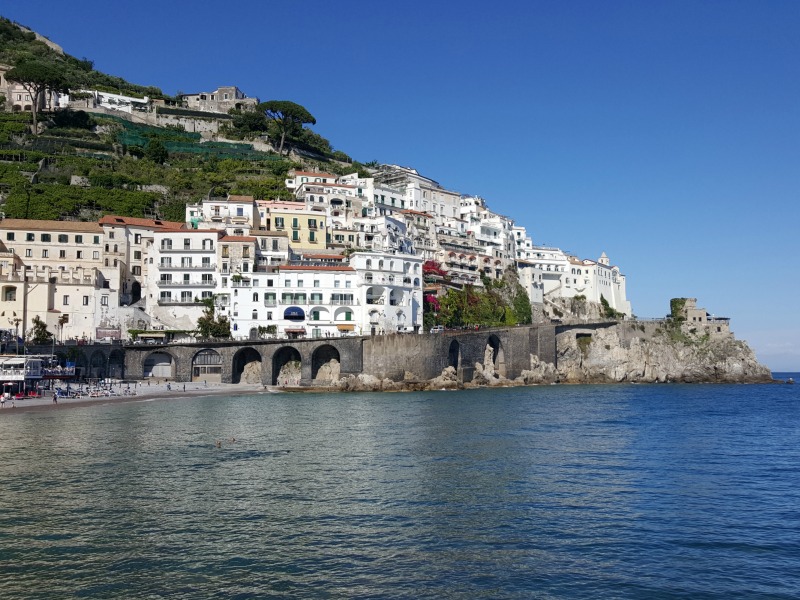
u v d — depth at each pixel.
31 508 40.81
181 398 118.38
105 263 148.62
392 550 33.62
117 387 123.94
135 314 140.50
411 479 49.22
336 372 141.12
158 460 56.47
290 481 48.34
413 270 160.25
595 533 36.69
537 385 167.88
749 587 29.62
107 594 28.47
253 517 39.00
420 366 142.62
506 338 166.12
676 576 30.77
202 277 148.00
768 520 39.50
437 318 170.25
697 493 45.97
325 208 186.12
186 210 175.25
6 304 129.75
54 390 112.25
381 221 186.62
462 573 30.77
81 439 68.00
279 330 146.50
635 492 46.06
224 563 31.80
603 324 191.62
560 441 68.62
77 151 194.75
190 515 39.44
